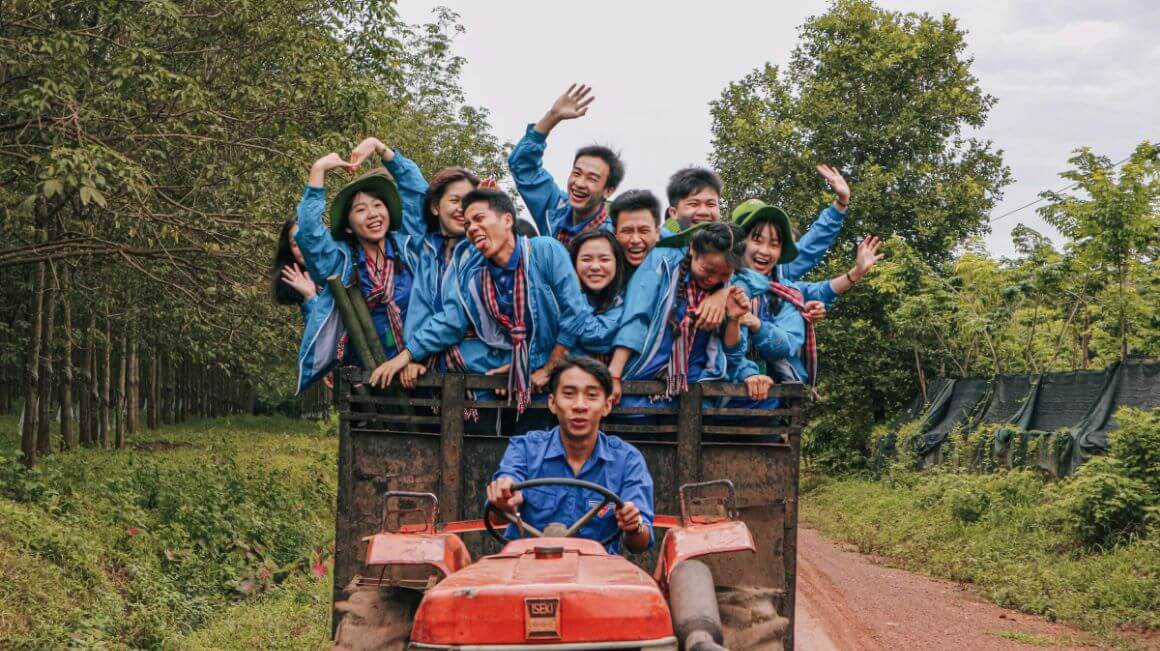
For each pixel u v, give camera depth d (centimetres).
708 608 394
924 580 1295
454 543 454
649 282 563
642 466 496
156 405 3109
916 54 2589
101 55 1131
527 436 504
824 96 2653
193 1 1173
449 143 2842
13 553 834
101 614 795
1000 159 2666
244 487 1414
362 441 546
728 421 570
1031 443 1631
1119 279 1750
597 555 410
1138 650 880
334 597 535
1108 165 1730
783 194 2664
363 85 1215
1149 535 1187
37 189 988
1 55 1022
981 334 2238
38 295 1458
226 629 842
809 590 1180
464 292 556
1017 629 977
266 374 2719
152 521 1151
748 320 590
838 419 2636
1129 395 1493
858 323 2530
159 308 1605
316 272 588
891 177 2512
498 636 357
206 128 1180
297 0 1216
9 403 3362
